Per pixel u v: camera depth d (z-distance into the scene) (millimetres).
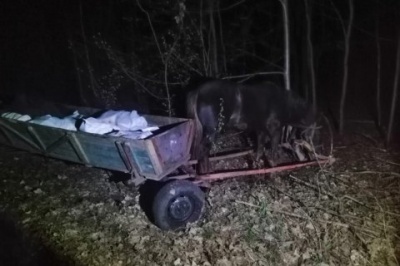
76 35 9656
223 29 9766
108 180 6473
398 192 6324
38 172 6645
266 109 6672
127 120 5723
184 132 5352
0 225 5188
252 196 6125
